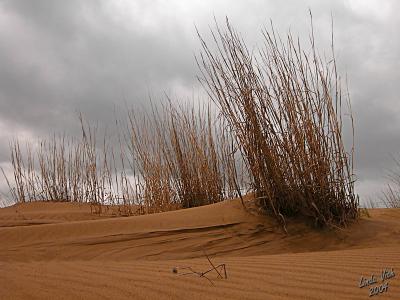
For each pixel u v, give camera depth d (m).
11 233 5.54
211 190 8.23
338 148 5.67
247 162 5.77
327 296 2.54
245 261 3.61
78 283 2.79
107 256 5.00
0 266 3.41
